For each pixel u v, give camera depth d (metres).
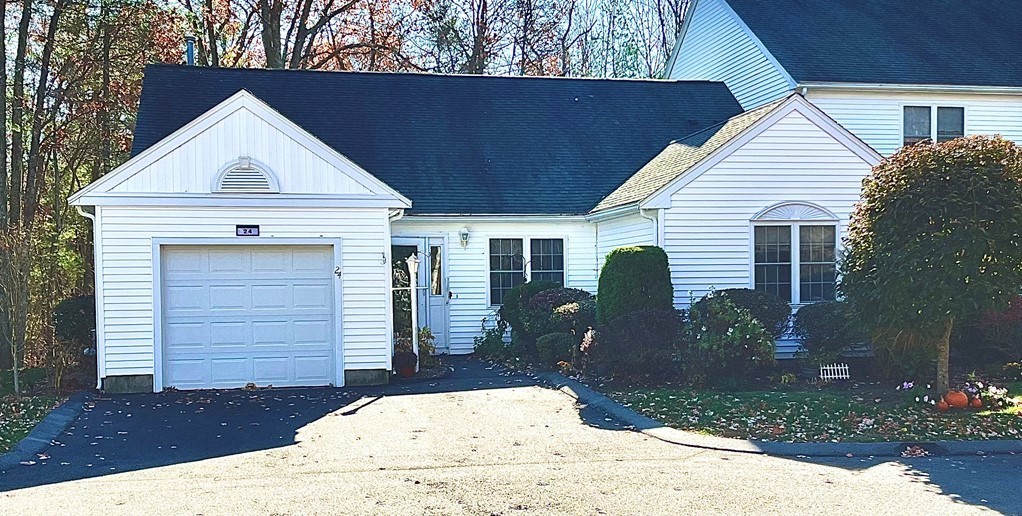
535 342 16.31
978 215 10.80
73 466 8.88
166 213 13.43
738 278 15.76
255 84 20.66
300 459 9.02
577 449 9.41
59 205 25.31
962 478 8.16
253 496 7.57
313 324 14.03
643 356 13.24
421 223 18.19
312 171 13.84
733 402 11.72
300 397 12.87
